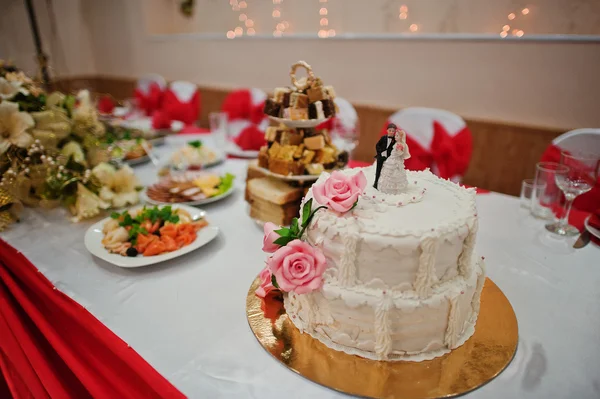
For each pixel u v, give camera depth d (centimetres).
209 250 172
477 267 126
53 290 145
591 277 151
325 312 117
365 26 457
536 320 129
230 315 133
